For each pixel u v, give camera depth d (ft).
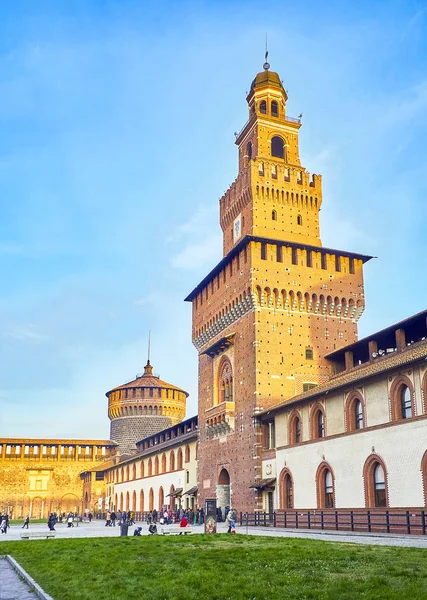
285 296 221.25
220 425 231.09
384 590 58.59
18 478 460.96
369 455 150.00
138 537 138.92
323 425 173.58
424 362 135.85
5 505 453.99
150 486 347.77
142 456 362.74
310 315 224.74
